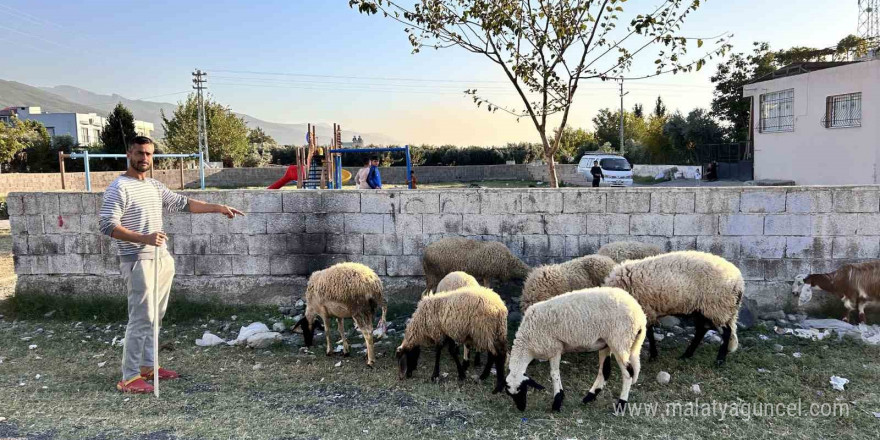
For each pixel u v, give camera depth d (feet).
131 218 18.51
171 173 127.75
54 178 103.45
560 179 121.08
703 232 26.25
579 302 16.67
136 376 18.48
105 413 16.25
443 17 32.89
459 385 18.81
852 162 66.54
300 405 16.99
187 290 28.86
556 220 27.17
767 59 121.80
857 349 21.24
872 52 77.66
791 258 25.82
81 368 20.74
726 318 19.71
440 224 27.89
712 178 99.60
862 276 23.34
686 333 23.57
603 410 16.61
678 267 19.93
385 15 32.65
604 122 182.60
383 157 156.87
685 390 18.01
